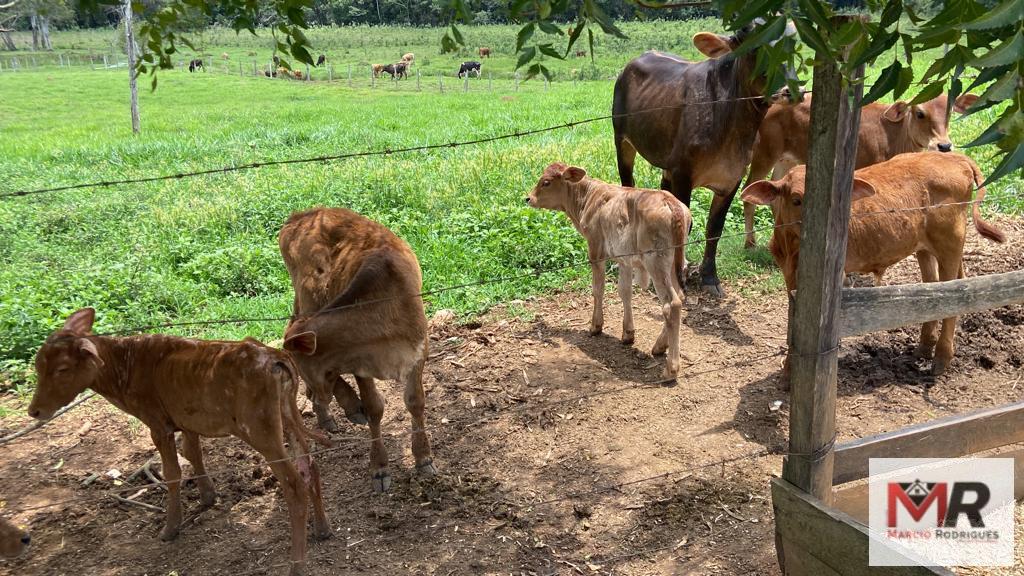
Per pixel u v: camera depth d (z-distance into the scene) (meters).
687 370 6.36
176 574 4.36
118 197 12.29
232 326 7.20
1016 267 7.74
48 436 5.74
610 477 5.05
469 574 4.27
